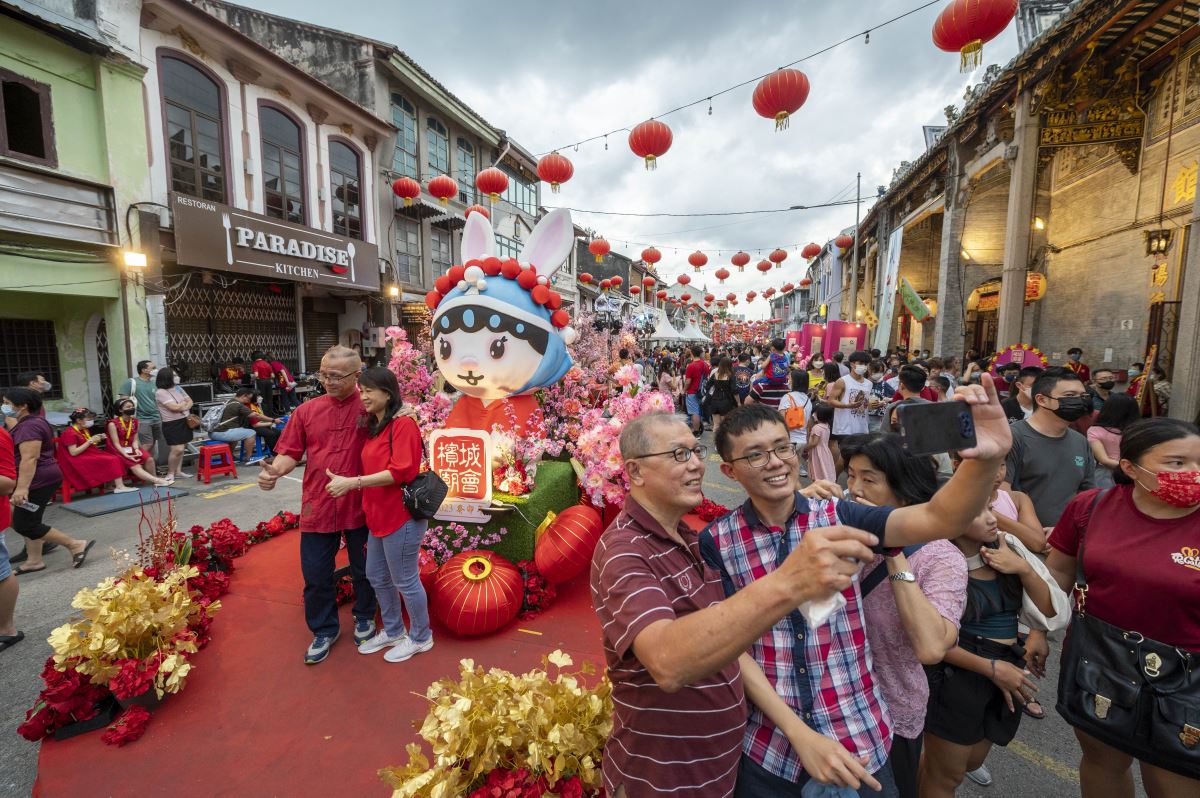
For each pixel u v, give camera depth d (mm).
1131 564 1643
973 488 1143
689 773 1282
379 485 2816
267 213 10836
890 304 14875
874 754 1428
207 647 3148
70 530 5383
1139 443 1646
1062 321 12625
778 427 1502
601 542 1382
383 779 1839
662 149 6469
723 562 1589
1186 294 6465
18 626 3584
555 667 2967
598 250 13539
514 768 1889
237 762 2320
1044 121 9250
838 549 829
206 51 9430
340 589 3756
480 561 3416
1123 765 1819
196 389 9438
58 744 2430
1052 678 3115
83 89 7762
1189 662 1552
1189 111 8828
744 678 1470
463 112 16375
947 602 1581
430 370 5438
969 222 14430
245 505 6277
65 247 7672
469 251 4691
